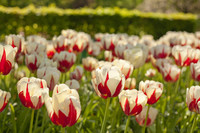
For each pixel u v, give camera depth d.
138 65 2.24
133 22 9.15
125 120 2.57
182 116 2.58
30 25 8.62
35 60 2.16
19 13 8.48
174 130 2.53
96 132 2.21
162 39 4.04
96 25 8.98
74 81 2.14
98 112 2.61
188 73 3.32
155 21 9.29
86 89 3.17
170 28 9.70
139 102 1.58
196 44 3.58
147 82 1.86
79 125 2.29
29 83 1.45
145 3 23.47
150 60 3.47
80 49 3.01
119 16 9.02
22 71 2.86
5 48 1.60
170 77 2.51
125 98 1.60
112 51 3.12
